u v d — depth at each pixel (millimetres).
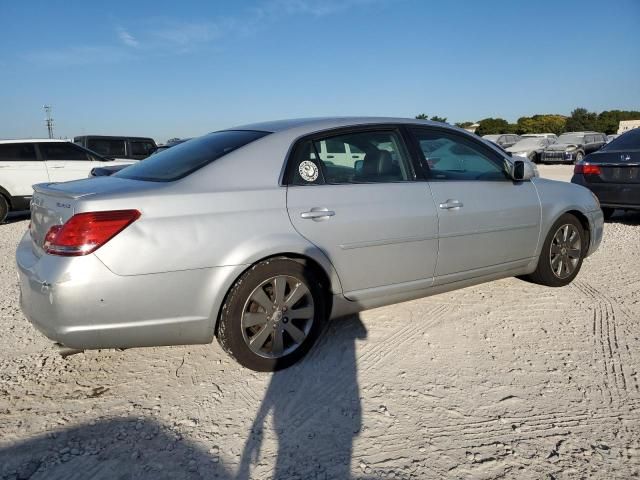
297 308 3229
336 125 3545
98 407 2824
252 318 3064
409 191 3645
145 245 2738
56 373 3238
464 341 3617
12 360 3436
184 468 2299
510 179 4320
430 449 2406
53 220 2811
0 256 6848
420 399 2850
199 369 3248
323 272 3281
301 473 2254
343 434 2535
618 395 2869
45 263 2697
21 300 3025
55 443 2500
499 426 2584
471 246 3969
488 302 4398
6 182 10156
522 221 4285
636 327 3834
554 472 2240
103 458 2379
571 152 24812
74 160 11055
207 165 3113
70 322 2652
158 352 3504
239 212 2996
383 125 3748
